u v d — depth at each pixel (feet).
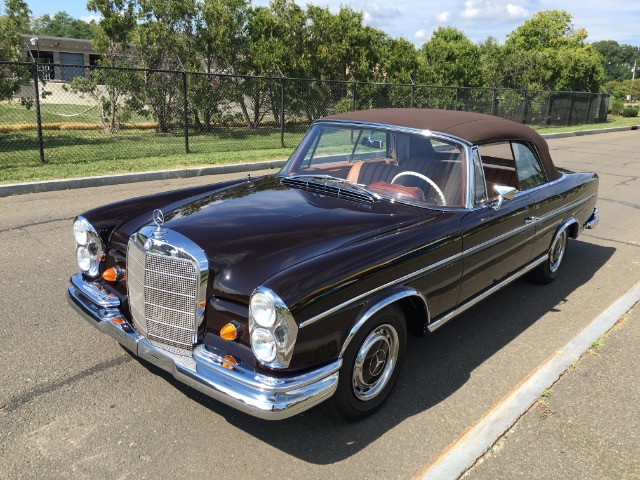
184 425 9.80
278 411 8.18
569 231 17.88
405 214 11.30
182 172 33.27
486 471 8.93
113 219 11.60
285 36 56.65
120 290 10.98
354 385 9.69
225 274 8.96
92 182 29.50
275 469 8.82
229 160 37.63
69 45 164.96
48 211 23.71
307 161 14.20
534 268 16.10
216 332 9.09
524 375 12.10
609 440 9.82
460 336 13.85
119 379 11.10
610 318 14.88
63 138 44.80
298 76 56.39
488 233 12.34
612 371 12.18
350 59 60.70
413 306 10.92
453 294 11.70
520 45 133.39
